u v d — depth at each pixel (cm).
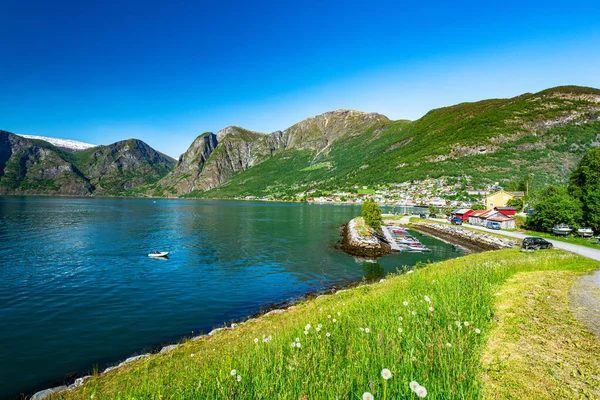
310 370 646
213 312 2562
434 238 7231
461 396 535
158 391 758
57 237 6350
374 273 4034
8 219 9481
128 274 3747
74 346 1930
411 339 758
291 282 3562
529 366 746
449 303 1112
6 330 2158
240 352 1030
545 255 2922
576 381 686
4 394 1434
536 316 1114
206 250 5456
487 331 950
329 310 1546
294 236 7338
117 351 1866
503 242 5494
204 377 759
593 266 2291
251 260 4716
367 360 641
